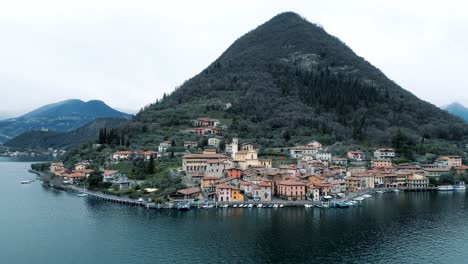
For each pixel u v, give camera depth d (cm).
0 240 16400
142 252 14788
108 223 18675
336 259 14062
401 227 17938
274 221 18800
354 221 18900
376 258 14150
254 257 14225
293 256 14325
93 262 13975
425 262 13788
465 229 17612
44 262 14050
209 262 13800
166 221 18850
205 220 18975
